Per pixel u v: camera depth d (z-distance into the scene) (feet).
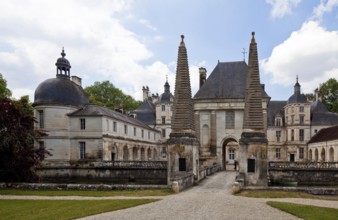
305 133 206.39
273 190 63.67
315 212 40.70
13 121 77.71
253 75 73.56
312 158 187.73
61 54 143.23
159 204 46.57
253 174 70.74
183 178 68.08
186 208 43.24
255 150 71.20
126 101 241.76
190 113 78.79
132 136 165.48
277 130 219.00
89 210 42.29
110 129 137.59
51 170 116.37
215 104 142.41
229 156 206.08
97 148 129.08
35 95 134.51
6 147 75.36
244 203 47.78
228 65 153.07
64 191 64.90
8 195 59.26
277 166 109.50
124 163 116.37
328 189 61.82
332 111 226.17
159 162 113.60
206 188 69.82
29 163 79.87
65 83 137.90
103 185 67.31
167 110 229.45
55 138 129.80
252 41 74.69
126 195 58.23
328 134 166.61
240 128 139.64
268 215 38.99
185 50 79.61
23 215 39.96
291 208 43.16
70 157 131.23
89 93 215.31
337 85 227.61
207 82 150.10
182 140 76.59
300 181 106.11
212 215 38.70
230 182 81.35
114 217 37.83
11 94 151.94
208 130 143.02
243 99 139.85
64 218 37.65
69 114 132.16
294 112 209.46
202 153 141.59
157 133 217.15
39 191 65.21
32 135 80.48
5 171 76.69
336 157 143.33
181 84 78.95
